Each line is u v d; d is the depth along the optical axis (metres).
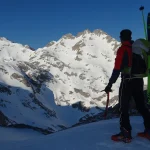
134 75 3.94
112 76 3.88
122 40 4.02
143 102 4.07
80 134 4.59
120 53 3.88
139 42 3.97
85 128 5.15
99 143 4.04
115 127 4.87
